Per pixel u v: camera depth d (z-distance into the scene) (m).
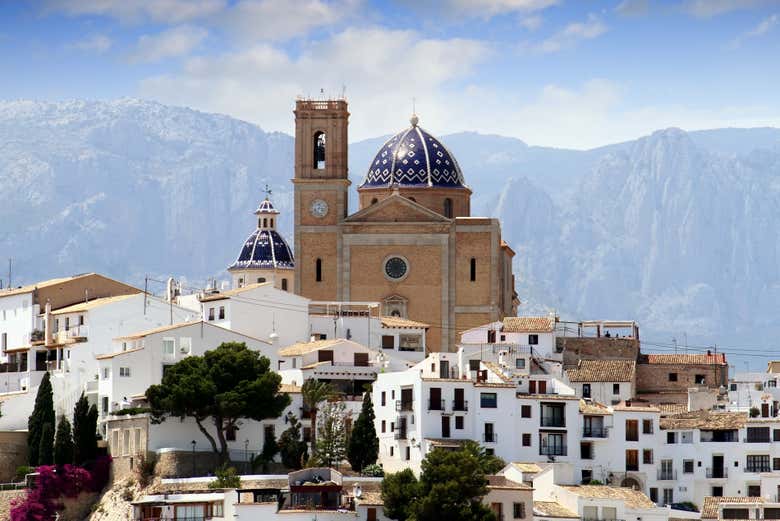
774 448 175.75
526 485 156.75
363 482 159.88
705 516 161.50
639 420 176.88
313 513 153.12
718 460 176.38
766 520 161.25
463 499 150.88
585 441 175.25
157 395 170.00
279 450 171.12
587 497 157.00
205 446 171.62
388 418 175.62
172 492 161.75
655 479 176.25
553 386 178.38
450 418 172.50
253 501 156.25
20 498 172.75
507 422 173.62
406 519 151.00
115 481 172.12
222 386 171.12
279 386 174.00
